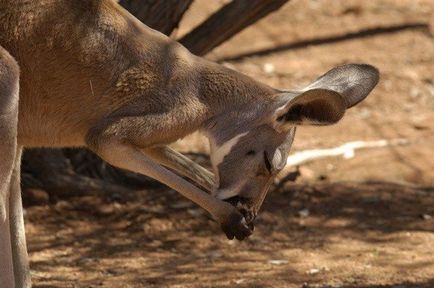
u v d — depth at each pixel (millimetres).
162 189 16688
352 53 24391
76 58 10234
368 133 20391
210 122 10781
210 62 10969
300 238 15203
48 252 14312
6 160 9734
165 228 15391
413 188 17547
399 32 25438
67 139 10609
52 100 10328
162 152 11148
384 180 17828
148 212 15750
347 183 17516
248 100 10805
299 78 22969
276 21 25641
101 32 10328
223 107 10773
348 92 10789
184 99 10578
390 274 13453
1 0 10031
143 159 10375
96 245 14703
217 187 10914
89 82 10320
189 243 14922
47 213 15625
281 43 24641
